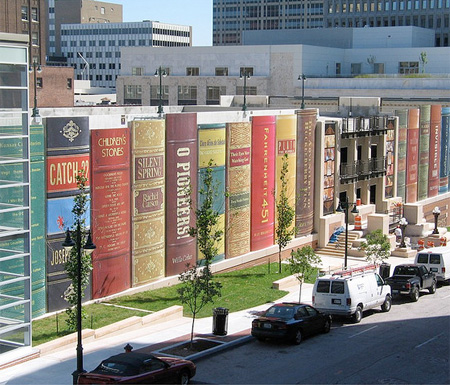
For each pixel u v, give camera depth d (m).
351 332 33.78
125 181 37.97
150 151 39.38
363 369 27.50
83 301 36.16
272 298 39.53
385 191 63.44
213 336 31.98
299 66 88.94
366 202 61.22
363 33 110.00
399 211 63.09
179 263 42.06
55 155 34.09
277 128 49.47
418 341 31.98
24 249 29.05
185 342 30.78
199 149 42.78
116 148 37.19
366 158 60.62
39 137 33.41
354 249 53.50
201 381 25.77
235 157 45.78
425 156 69.88
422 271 42.91
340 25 182.00
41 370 26.89
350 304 34.91
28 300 28.84
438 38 171.62
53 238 34.34
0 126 27.94
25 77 28.64
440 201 73.38
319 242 54.62
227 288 41.53
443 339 32.34
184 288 30.81
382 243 45.81
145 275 39.88
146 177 39.25
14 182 28.62
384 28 108.56
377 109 66.00
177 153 41.22
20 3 122.56
